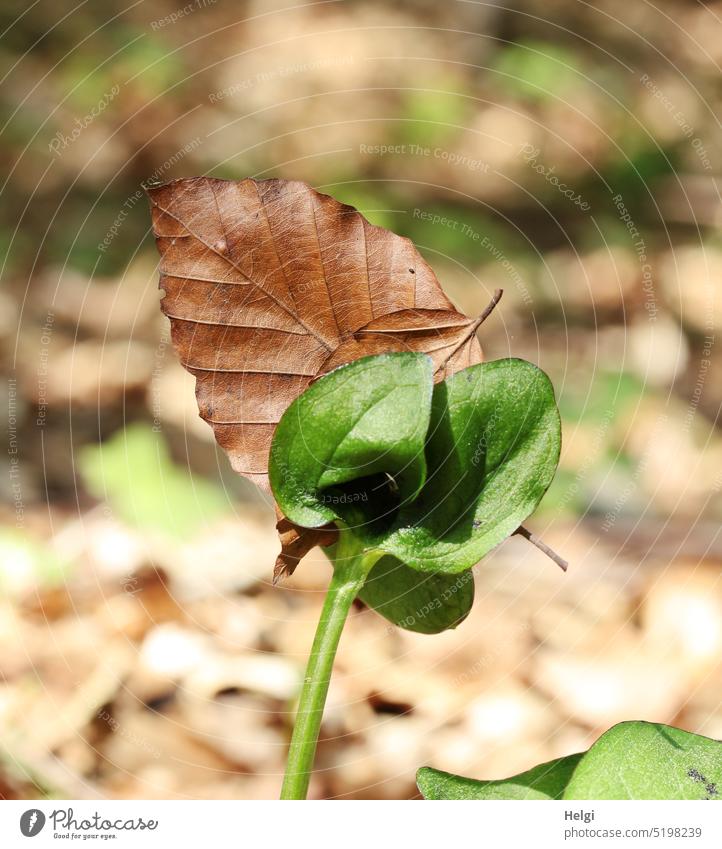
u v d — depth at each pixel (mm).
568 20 3791
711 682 1361
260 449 645
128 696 1227
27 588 1376
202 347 642
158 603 1404
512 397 641
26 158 2855
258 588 1502
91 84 3113
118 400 2092
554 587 1560
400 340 645
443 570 636
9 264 2494
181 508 1644
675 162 3254
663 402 2340
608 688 1348
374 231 646
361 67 3338
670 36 3883
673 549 1680
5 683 1189
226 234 640
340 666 1361
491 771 1220
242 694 1265
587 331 2564
